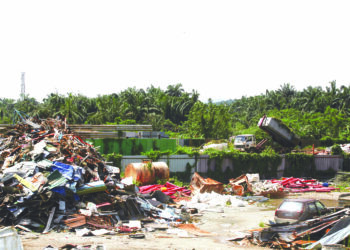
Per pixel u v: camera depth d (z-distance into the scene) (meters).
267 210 19.66
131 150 30.36
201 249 10.72
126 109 70.94
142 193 19.83
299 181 31.83
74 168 14.80
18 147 16.56
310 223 11.78
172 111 80.88
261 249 10.88
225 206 20.69
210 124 56.78
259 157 33.78
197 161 30.38
